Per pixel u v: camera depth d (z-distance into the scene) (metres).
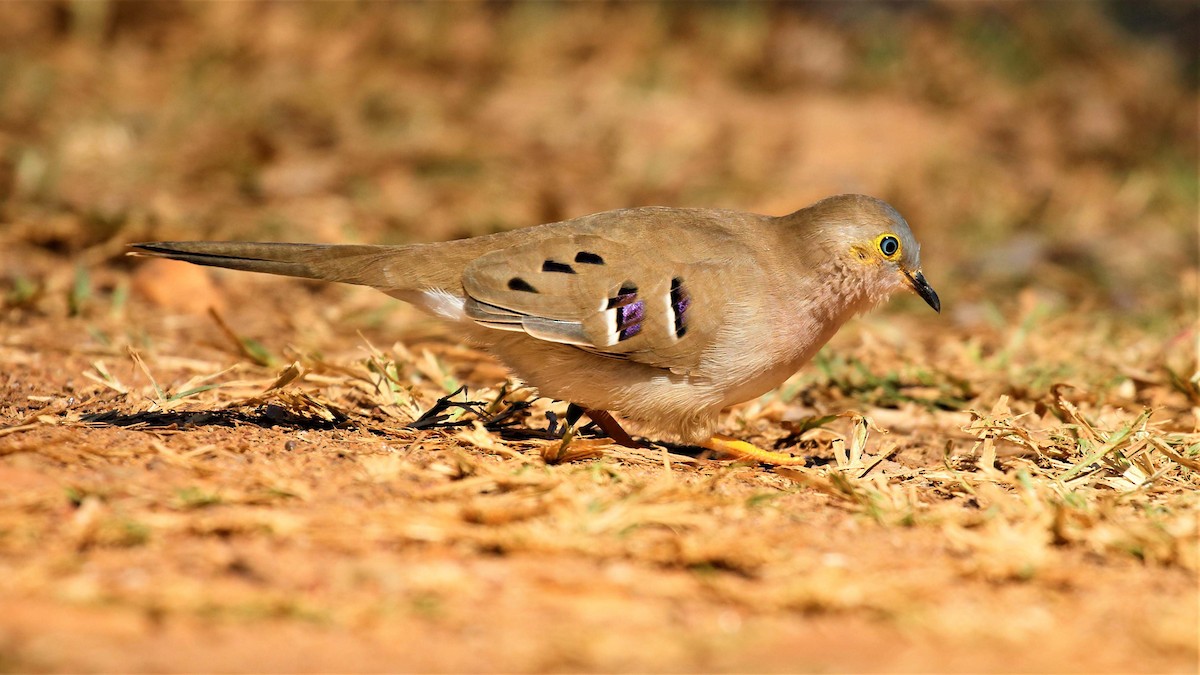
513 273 9.94
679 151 22.91
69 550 7.38
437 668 6.32
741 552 7.67
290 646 6.49
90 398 11.30
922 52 27.36
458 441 10.23
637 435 11.74
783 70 26.59
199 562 7.32
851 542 8.22
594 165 22.09
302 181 20.44
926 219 21.55
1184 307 17.16
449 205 20.09
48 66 23.11
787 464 10.52
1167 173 24.25
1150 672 6.53
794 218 10.53
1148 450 10.38
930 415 12.59
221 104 22.42
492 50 25.78
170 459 8.96
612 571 7.56
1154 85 27.88
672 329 9.93
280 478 8.71
